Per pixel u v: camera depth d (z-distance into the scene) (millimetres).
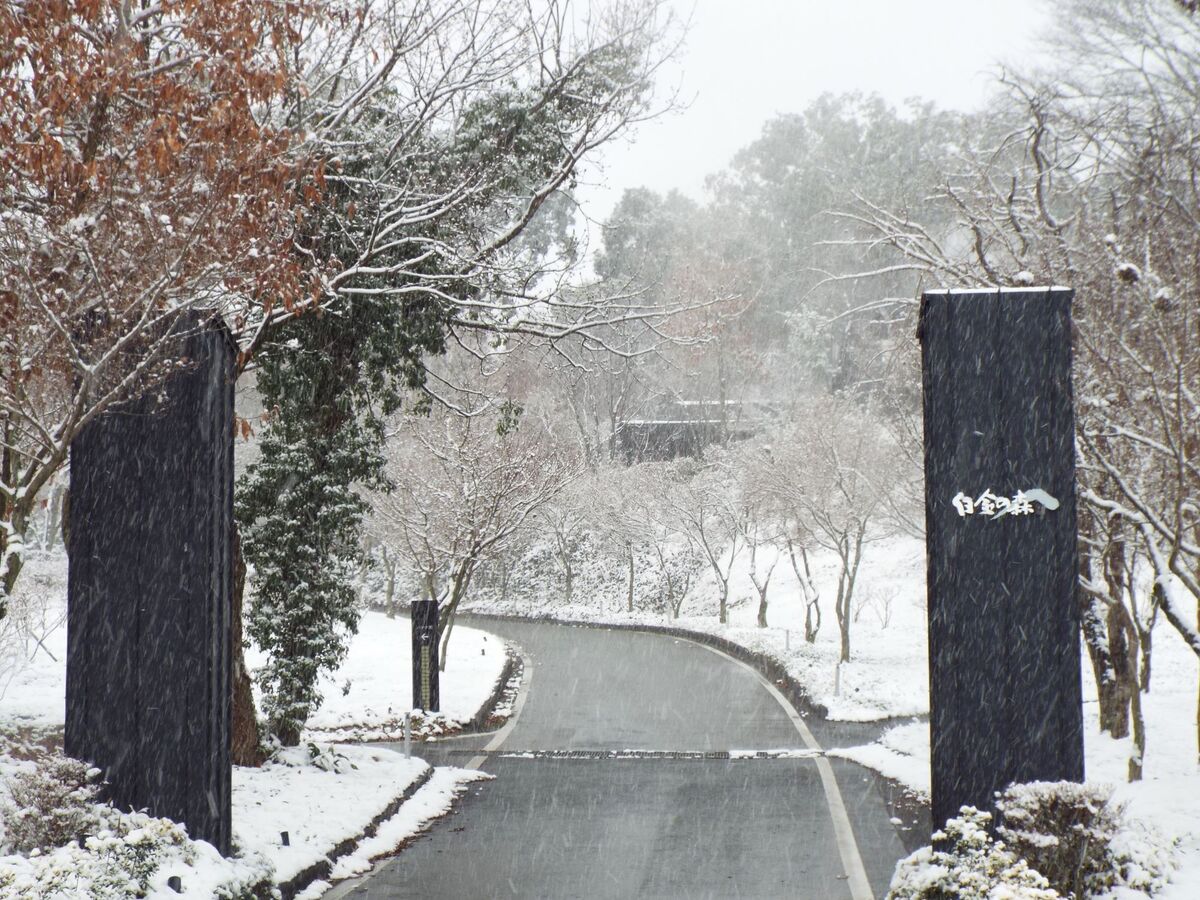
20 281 8672
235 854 9453
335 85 12594
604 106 15414
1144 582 26844
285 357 16109
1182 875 9289
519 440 32000
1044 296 9219
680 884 10445
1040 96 15289
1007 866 7750
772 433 44281
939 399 9234
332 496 17109
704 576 59281
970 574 9117
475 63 14227
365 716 23422
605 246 48281
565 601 62625
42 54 8062
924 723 21984
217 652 9391
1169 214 12977
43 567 33375
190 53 9195
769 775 16953
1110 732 16984
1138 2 16031
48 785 8352
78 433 9320
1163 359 11773
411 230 15375
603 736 22281
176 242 8961
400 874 10984
